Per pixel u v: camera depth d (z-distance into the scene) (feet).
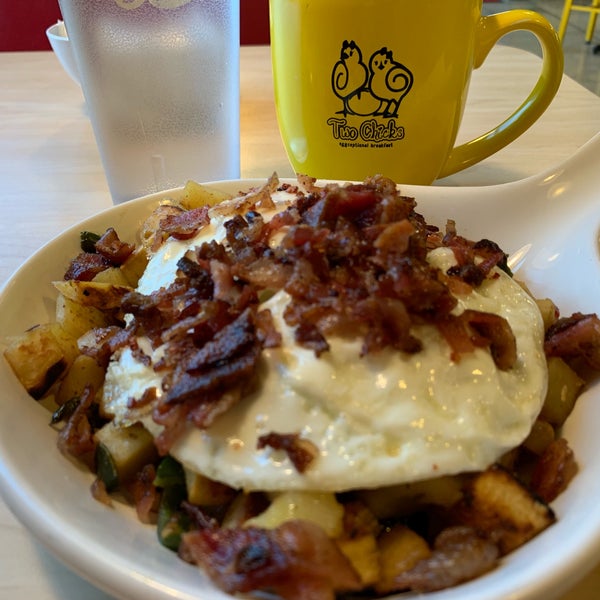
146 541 0.52
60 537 0.45
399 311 0.53
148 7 0.96
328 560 0.43
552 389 0.63
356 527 0.50
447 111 1.00
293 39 0.97
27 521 0.47
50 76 1.81
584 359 0.66
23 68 1.87
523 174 1.20
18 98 1.66
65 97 1.66
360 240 0.60
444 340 0.56
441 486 0.52
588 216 0.83
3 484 0.49
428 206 0.91
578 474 0.55
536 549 0.46
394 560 0.48
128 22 0.97
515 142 1.33
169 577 0.43
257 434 0.52
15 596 0.52
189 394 0.52
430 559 0.46
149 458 0.58
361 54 0.93
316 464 0.49
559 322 0.69
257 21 2.70
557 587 0.41
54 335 0.68
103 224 0.87
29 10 2.72
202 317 0.57
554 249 0.84
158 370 0.58
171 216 0.80
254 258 0.62
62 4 0.97
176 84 1.03
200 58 1.03
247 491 0.50
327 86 0.97
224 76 1.07
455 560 0.45
